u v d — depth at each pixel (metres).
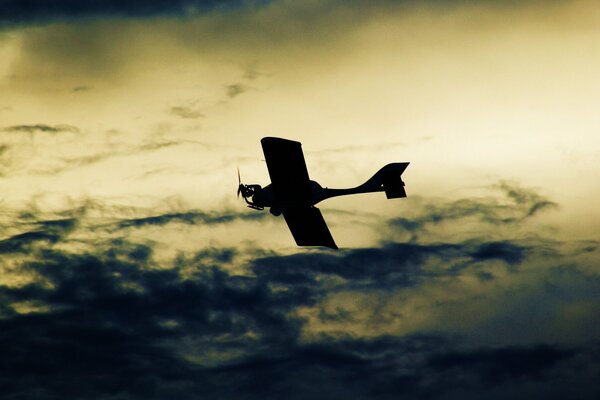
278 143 36.75
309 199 39.69
